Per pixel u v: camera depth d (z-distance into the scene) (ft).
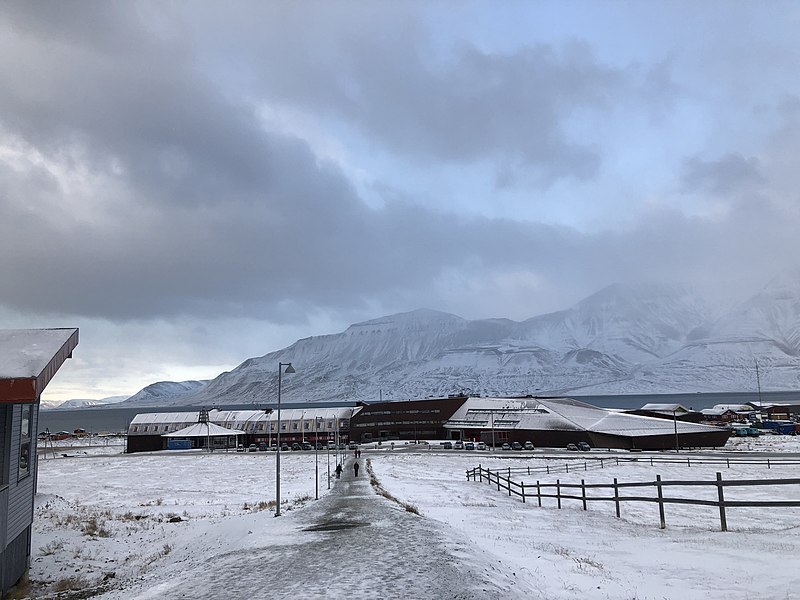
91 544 89.10
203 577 45.19
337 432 447.83
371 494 129.08
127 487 209.97
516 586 38.14
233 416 497.46
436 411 467.11
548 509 96.48
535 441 402.52
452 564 41.50
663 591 37.78
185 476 247.29
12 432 65.21
